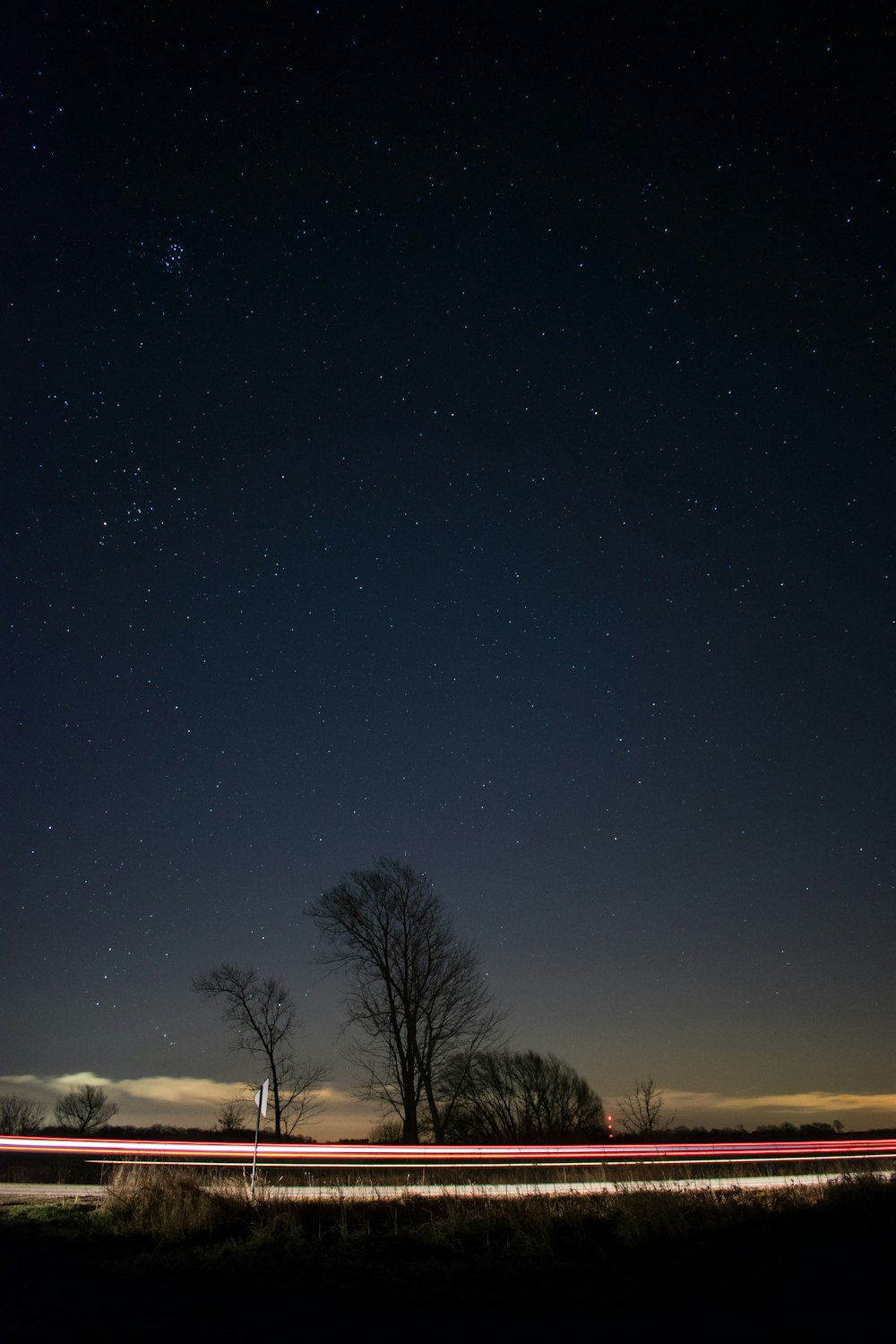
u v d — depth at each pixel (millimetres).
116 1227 15703
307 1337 8836
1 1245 13984
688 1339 8547
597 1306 10266
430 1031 42812
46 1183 25109
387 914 44438
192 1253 14039
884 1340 7961
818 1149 39438
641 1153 36906
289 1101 43094
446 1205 17719
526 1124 44750
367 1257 13953
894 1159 25906
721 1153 37562
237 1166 28312
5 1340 8164
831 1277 10406
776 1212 14805
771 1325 8766
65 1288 10961
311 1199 19062
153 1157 33531
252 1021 43844
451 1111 42531
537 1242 14367
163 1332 8711
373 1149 36438
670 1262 12562
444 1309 10336
